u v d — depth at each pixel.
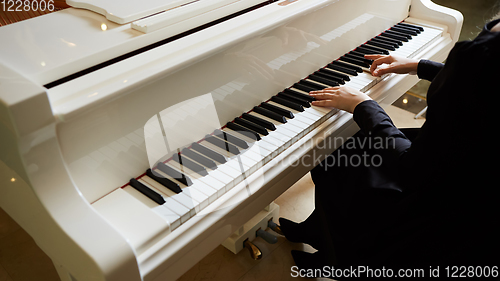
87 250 0.91
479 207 1.07
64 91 0.98
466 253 1.11
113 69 1.08
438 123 1.02
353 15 1.81
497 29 0.96
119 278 0.94
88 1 1.45
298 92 1.60
